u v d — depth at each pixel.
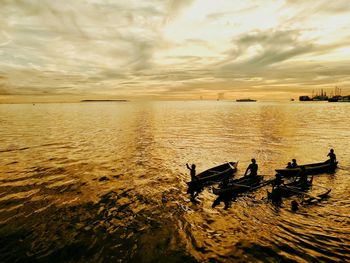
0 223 11.20
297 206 12.57
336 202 13.08
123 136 38.38
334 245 9.30
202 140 34.34
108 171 19.20
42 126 53.97
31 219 11.58
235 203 13.20
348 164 20.75
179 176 18.05
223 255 8.88
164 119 75.00
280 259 8.55
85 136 38.28
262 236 10.02
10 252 9.19
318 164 18.80
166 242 9.75
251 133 40.81
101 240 9.92
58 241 9.86
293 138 35.12
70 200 13.73
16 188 15.48
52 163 21.59
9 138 36.00
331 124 53.84
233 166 19.41
